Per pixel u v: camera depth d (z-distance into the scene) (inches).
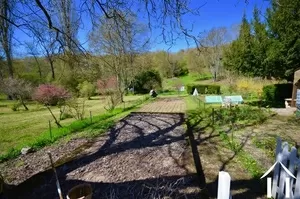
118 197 153.4
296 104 439.8
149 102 732.7
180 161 209.0
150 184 168.2
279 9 505.7
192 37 158.2
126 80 765.3
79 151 255.3
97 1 151.7
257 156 209.5
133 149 252.5
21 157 251.6
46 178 188.9
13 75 778.2
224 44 1221.1
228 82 927.0
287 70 538.3
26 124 509.0
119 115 484.1
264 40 548.7
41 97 514.6
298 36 498.3
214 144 252.4
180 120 401.1
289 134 282.5
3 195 165.8
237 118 378.9
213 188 155.6
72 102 566.9
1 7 138.1
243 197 141.7
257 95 741.3
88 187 132.0
